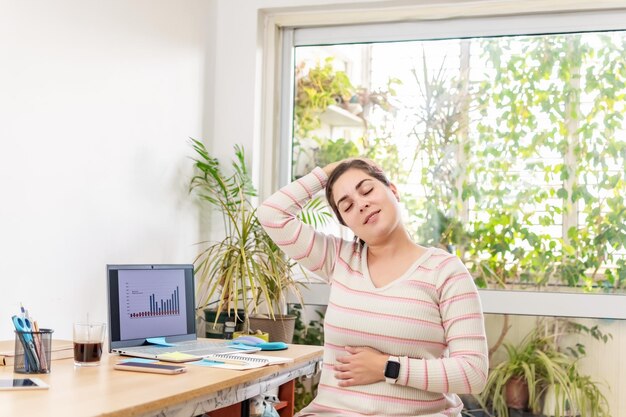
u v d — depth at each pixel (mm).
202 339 2883
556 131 3816
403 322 1914
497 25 3879
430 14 3932
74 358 2193
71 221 2781
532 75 3855
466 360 1863
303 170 4109
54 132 2688
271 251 3531
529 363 3729
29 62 2561
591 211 3760
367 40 4047
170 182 3482
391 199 2008
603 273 3723
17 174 2506
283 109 4125
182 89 3598
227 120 3953
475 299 1929
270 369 2271
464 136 3920
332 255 2113
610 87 3770
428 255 1983
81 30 2836
